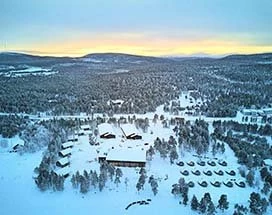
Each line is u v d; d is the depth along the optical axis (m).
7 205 125.00
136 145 180.75
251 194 122.88
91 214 118.88
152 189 130.88
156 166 155.62
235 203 125.25
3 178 146.50
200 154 168.88
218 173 149.50
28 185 140.12
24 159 167.50
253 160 155.50
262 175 142.25
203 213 117.88
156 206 123.31
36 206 124.38
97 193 132.38
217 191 135.00
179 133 191.12
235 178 145.75
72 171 149.88
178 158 164.25
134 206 123.31
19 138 198.88
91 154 169.50
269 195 129.00
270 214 117.62
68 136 196.25
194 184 139.75
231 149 176.38
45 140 184.75
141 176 134.00
